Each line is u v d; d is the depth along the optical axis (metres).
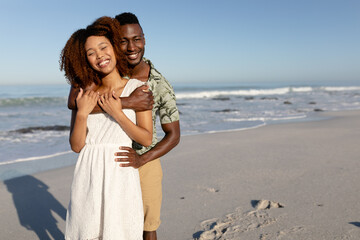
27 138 8.80
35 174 5.47
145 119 1.95
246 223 3.41
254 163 5.83
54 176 5.37
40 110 16.89
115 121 1.93
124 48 2.23
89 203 1.84
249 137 8.66
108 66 1.92
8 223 3.62
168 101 2.28
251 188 4.50
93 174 1.86
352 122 11.83
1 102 20.34
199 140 8.23
